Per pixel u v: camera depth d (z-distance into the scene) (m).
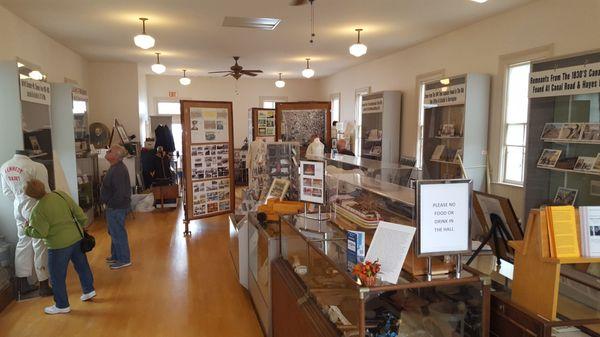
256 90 13.25
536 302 1.49
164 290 4.13
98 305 3.78
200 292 4.08
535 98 4.24
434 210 1.59
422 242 1.58
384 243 1.69
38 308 3.73
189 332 3.29
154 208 8.19
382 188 2.36
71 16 5.48
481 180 5.71
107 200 4.71
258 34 6.68
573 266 1.85
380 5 5.05
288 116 7.34
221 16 5.55
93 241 3.83
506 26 5.33
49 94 4.99
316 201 2.75
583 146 4.05
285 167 4.45
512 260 2.10
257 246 3.56
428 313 1.68
